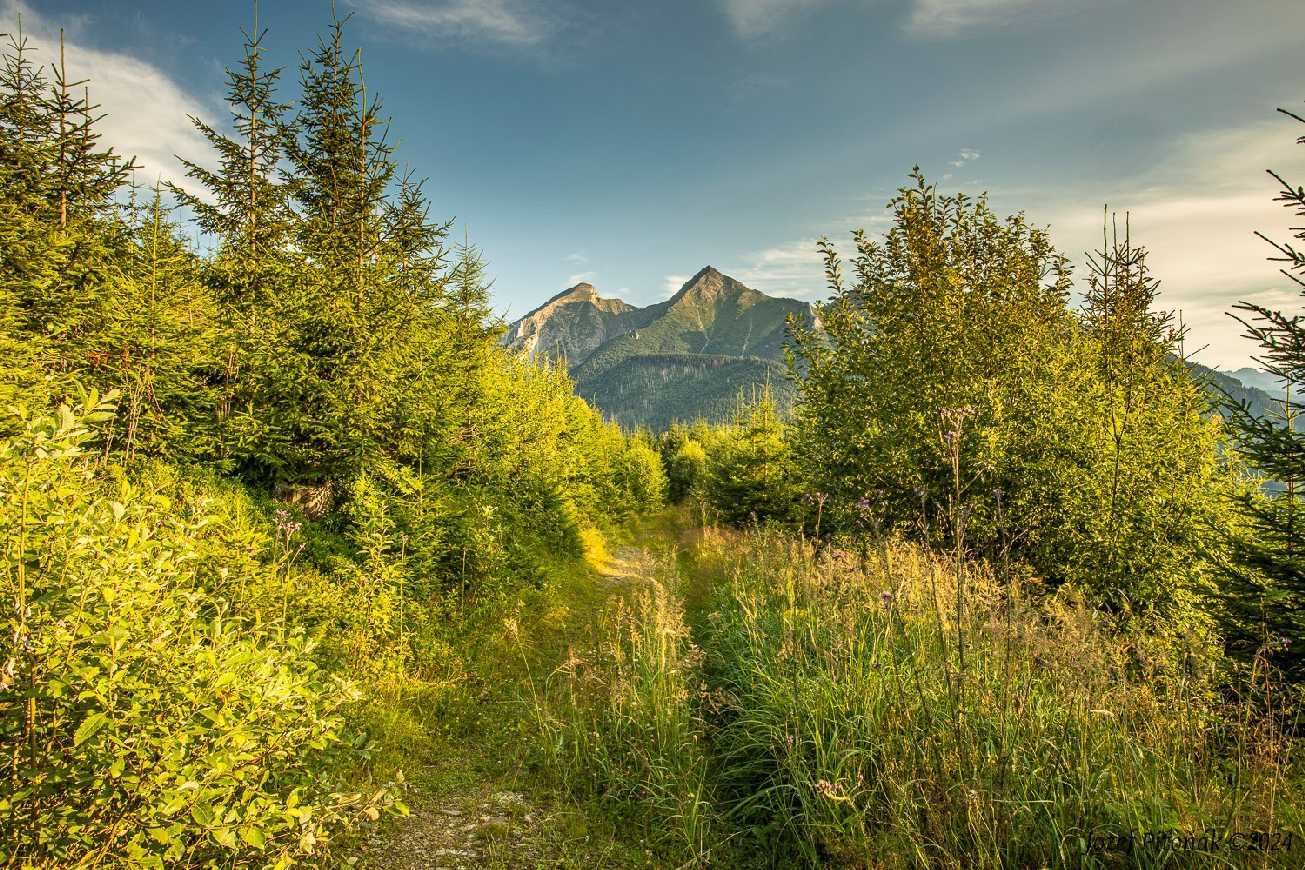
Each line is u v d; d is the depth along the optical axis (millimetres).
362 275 9625
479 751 6129
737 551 15234
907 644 5590
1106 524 8289
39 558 2428
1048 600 6188
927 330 10859
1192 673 4285
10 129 7969
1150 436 8586
